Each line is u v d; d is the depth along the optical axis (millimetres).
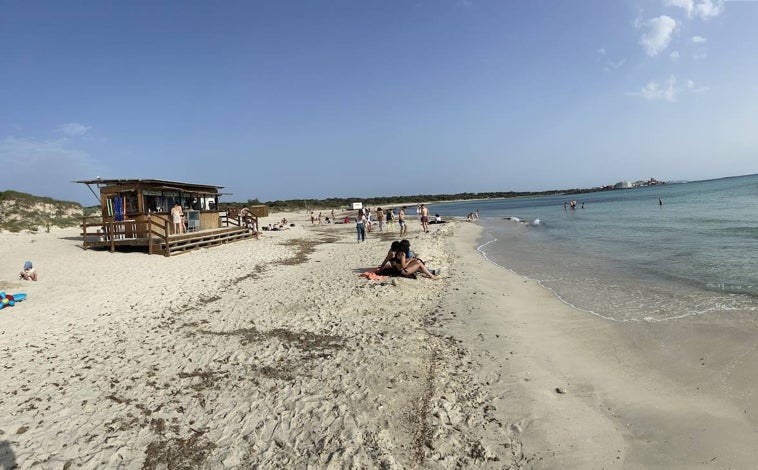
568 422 5078
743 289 10477
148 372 6477
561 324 8828
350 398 5598
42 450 4484
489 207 100938
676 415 5172
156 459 4379
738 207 40094
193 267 15438
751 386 5699
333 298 10820
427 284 12445
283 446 4582
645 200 73000
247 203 85188
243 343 7723
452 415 5211
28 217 40969
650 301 10133
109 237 19891
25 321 8992
